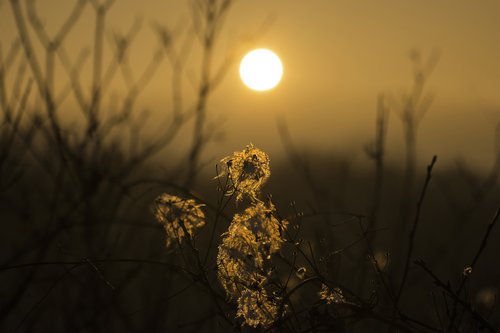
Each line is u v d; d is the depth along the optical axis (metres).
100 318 3.43
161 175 3.71
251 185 2.74
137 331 3.30
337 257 2.77
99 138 3.79
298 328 2.46
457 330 2.53
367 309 2.44
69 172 3.68
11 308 3.45
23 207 3.70
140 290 3.39
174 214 2.75
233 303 2.61
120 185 3.51
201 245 3.02
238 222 2.58
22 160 3.76
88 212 3.53
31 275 3.50
